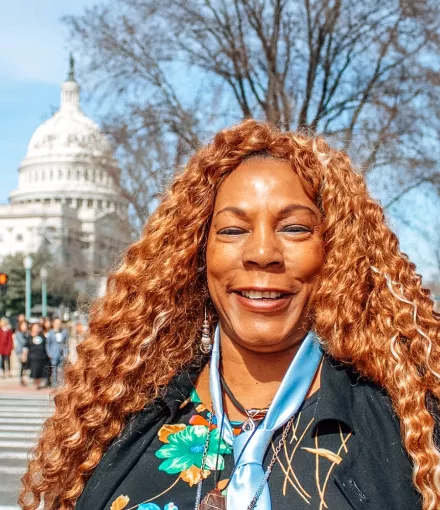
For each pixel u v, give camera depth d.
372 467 1.74
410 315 1.95
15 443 9.57
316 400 1.85
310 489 1.71
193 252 2.14
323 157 1.99
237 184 1.94
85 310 2.54
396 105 14.16
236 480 1.75
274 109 14.27
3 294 22.05
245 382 1.95
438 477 1.71
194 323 2.18
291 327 1.88
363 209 2.01
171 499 1.81
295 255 1.88
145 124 15.34
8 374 21.45
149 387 2.06
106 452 1.99
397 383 1.84
